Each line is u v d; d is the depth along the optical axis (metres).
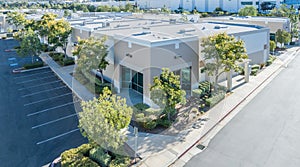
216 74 20.25
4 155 12.90
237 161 12.21
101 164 11.44
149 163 11.94
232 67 19.27
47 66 30.61
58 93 21.80
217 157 12.53
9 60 34.25
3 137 14.56
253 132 14.81
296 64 31.66
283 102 19.34
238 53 19.30
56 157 12.76
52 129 15.52
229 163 12.07
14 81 25.34
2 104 19.39
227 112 17.42
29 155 12.93
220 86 21.05
